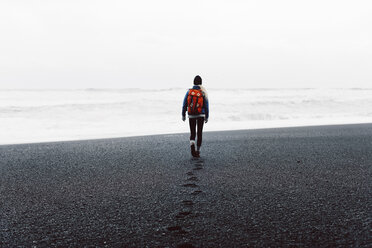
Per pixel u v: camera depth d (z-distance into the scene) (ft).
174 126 46.60
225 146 23.81
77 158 19.47
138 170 15.47
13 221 8.48
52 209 9.52
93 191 11.62
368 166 15.35
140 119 55.77
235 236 7.09
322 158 17.88
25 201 10.44
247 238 6.96
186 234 7.28
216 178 13.29
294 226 7.66
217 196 10.54
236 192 11.00
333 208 9.02
